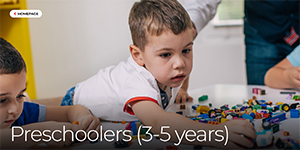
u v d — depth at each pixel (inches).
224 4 86.8
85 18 85.6
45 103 45.2
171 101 36.6
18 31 72.6
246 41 55.0
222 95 42.2
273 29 48.7
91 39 86.3
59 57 86.6
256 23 51.1
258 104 33.3
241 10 85.9
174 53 27.8
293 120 27.2
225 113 29.2
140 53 30.4
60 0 84.8
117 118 33.5
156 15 27.8
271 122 26.1
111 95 33.0
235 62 84.1
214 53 85.8
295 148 19.7
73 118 30.9
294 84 40.5
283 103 34.4
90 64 86.9
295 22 46.7
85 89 37.7
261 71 52.6
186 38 27.8
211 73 87.0
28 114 31.2
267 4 47.5
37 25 84.6
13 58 23.6
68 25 85.7
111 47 86.3
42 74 86.3
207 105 36.3
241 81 84.4
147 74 29.7
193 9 45.1
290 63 45.2
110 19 85.4
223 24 87.7
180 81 29.4
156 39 27.6
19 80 24.0
